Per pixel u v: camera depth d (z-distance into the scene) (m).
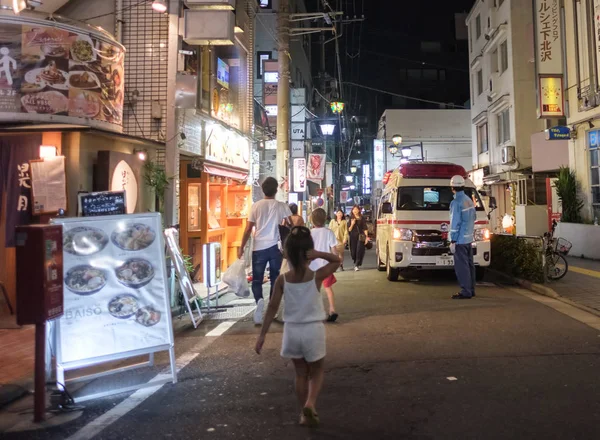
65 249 5.00
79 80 8.19
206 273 8.98
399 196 11.77
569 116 16.42
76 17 10.90
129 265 5.23
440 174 12.07
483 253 11.22
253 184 17.75
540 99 16.09
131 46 10.84
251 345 6.57
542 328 6.91
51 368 5.39
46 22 7.92
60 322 4.84
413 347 6.16
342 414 4.21
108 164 8.52
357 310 8.54
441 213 11.40
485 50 27.11
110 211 7.10
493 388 4.72
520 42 23.12
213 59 12.91
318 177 22.66
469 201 9.48
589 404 4.29
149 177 10.00
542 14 16.08
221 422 4.13
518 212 22.58
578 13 15.80
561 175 16.83
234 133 14.80
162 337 5.20
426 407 4.31
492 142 26.25
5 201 8.00
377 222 15.30
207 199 12.19
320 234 7.65
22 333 7.18
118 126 9.03
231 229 14.62
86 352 4.89
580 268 12.85
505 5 24.05
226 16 10.41
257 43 28.97
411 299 9.42
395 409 4.29
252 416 4.23
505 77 24.38
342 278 13.05
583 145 16.11
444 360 5.62
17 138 7.98
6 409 4.62
